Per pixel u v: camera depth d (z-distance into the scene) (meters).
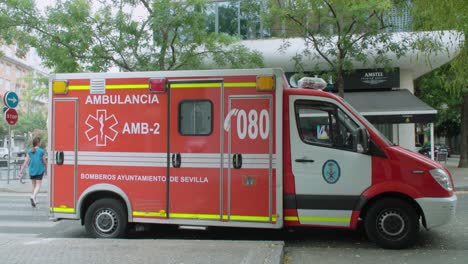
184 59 15.44
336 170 6.72
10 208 11.72
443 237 7.60
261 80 6.74
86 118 7.35
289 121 6.85
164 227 8.41
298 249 6.86
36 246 6.01
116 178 7.23
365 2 12.98
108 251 5.72
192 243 6.17
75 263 5.19
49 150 7.48
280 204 6.70
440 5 5.44
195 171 6.96
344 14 13.81
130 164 7.18
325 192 6.73
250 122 6.80
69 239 6.51
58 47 14.68
